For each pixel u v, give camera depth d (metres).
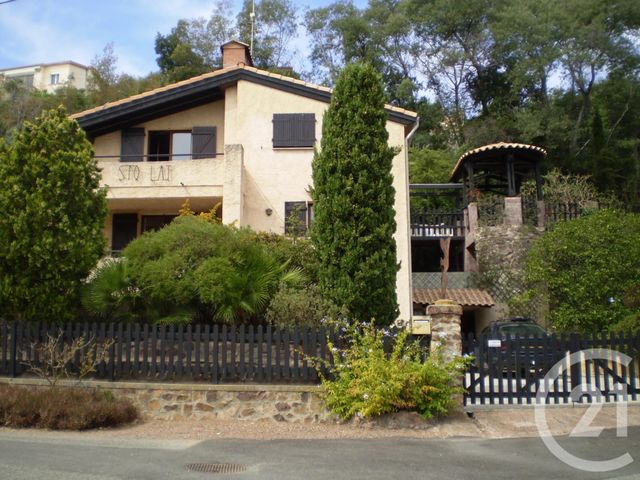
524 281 17.66
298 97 17.56
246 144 17.34
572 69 38.81
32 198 10.13
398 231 16.25
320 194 10.87
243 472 6.36
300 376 9.48
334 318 10.10
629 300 14.26
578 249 15.13
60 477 5.95
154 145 18.95
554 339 9.98
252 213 16.94
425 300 17.92
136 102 17.86
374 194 10.59
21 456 6.76
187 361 9.54
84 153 10.92
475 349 9.90
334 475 6.32
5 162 10.44
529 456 7.30
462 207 22.48
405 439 8.20
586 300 14.48
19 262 10.19
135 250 11.35
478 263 19.25
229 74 17.75
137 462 6.66
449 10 42.00
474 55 42.22
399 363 9.13
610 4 38.69
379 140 10.88
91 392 9.21
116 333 9.79
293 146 17.23
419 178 30.73
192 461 6.78
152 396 9.38
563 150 36.00
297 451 7.42
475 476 6.38
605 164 32.94
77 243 10.33
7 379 9.65
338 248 10.47
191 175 16.66
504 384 10.20
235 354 9.55
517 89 38.38
